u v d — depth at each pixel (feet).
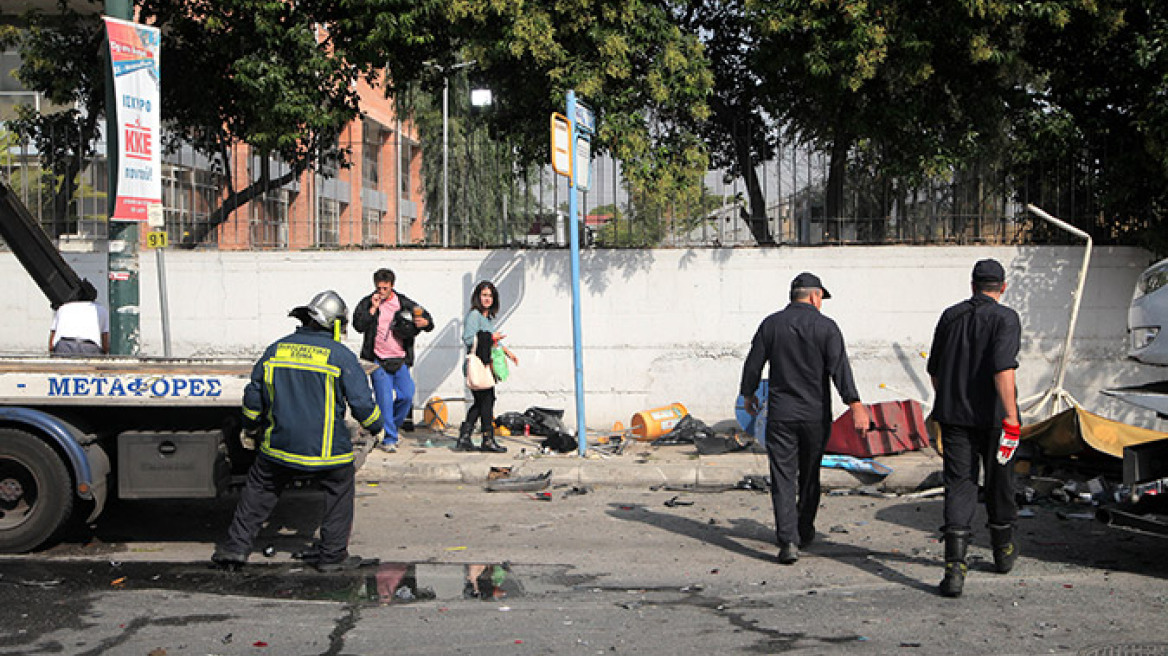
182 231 39.73
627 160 36.91
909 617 17.48
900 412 31.63
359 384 20.40
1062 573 20.47
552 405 38.55
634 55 36.88
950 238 38.34
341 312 20.89
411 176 63.26
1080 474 26.86
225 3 36.94
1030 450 27.68
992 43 35.29
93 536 23.65
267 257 38.75
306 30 37.35
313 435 19.97
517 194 39.52
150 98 31.04
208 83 41.45
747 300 38.19
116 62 30.17
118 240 32.27
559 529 24.31
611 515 25.93
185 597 18.60
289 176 40.93
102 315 30.01
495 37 36.37
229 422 22.99
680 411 36.70
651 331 38.37
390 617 17.42
